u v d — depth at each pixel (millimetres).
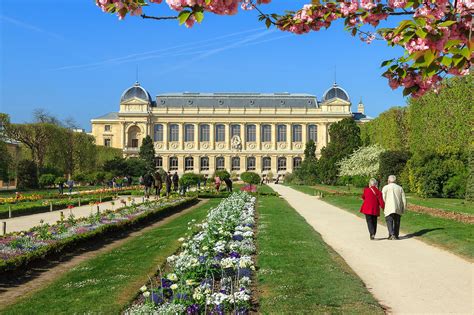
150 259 21438
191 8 8438
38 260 21594
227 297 12234
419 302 14477
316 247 22891
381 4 10398
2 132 102000
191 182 90250
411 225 30828
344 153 103312
